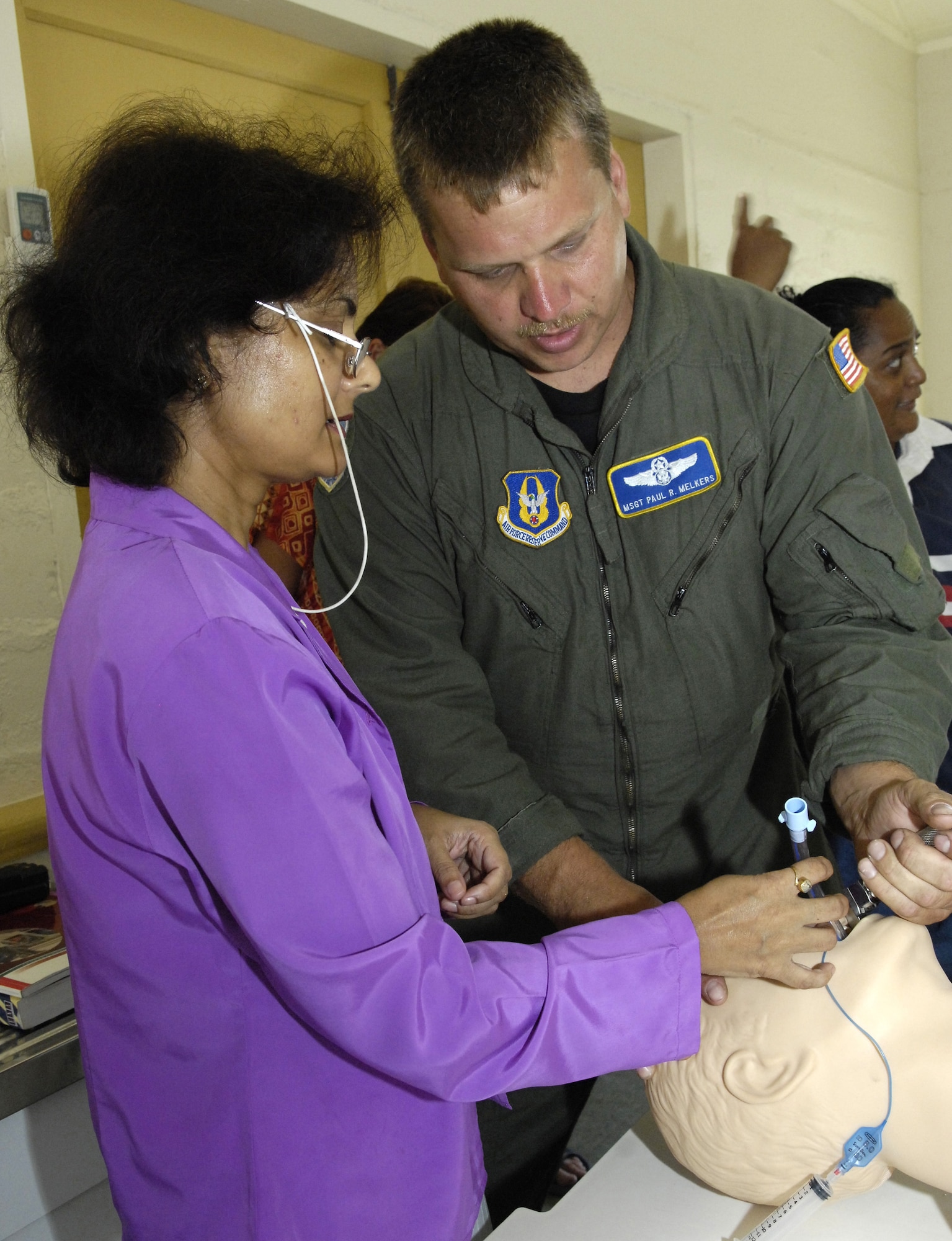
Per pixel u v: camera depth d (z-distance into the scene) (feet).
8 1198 4.02
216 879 2.13
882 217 16.94
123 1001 2.39
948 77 17.80
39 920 4.63
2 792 5.65
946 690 3.72
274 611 2.47
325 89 7.50
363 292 2.49
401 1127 2.53
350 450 4.26
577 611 4.10
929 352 18.98
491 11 8.40
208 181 2.18
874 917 2.92
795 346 3.97
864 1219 2.79
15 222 5.39
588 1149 4.15
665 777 4.30
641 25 10.50
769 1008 2.79
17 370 2.33
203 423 2.36
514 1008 2.42
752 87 12.71
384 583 4.26
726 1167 2.82
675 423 3.97
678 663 4.13
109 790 2.19
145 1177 2.47
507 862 3.44
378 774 2.56
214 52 6.75
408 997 2.23
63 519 5.83
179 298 2.12
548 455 4.05
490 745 4.03
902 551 3.82
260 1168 2.40
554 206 3.23
